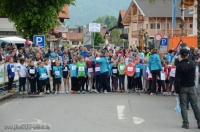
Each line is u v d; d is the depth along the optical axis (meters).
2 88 16.22
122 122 10.00
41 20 30.00
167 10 55.66
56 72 17.27
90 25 29.53
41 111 11.82
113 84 17.94
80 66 17.08
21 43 28.83
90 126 9.45
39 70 16.73
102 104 13.32
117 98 15.09
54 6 30.78
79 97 15.50
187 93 9.45
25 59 17.44
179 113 11.51
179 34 54.88
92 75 17.61
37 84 16.94
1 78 16.05
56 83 17.39
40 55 21.14
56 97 15.56
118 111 11.77
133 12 61.84
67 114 11.23
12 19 30.56
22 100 14.70
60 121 10.11
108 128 9.22
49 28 30.64
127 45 71.69
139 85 17.64
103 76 17.38
